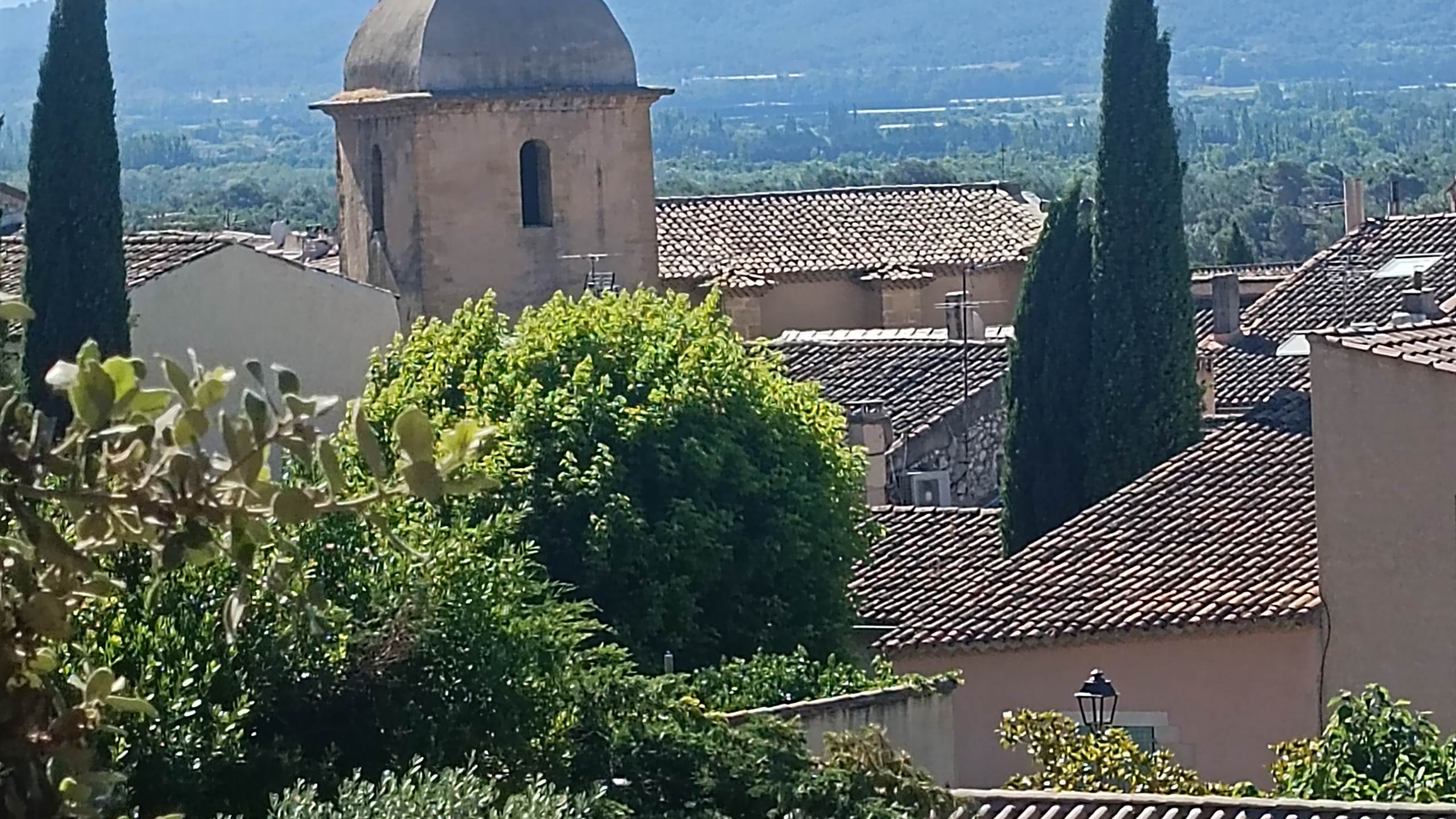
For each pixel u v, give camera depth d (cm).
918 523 4450
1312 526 3881
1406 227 7244
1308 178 18250
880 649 3825
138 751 2056
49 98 5025
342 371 5709
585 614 3462
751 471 3950
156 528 841
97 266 5022
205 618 2125
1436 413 3484
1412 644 3538
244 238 6166
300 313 5659
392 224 7138
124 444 830
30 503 845
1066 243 5581
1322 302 6756
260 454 843
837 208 8706
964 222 8650
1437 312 6038
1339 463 3625
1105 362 5522
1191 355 5588
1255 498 3994
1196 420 5584
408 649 2266
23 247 5609
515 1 7125
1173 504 4028
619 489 3853
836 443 4166
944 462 6128
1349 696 3119
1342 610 3625
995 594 3884
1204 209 17288
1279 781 2952
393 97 7056
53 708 908
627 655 2823
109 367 825
